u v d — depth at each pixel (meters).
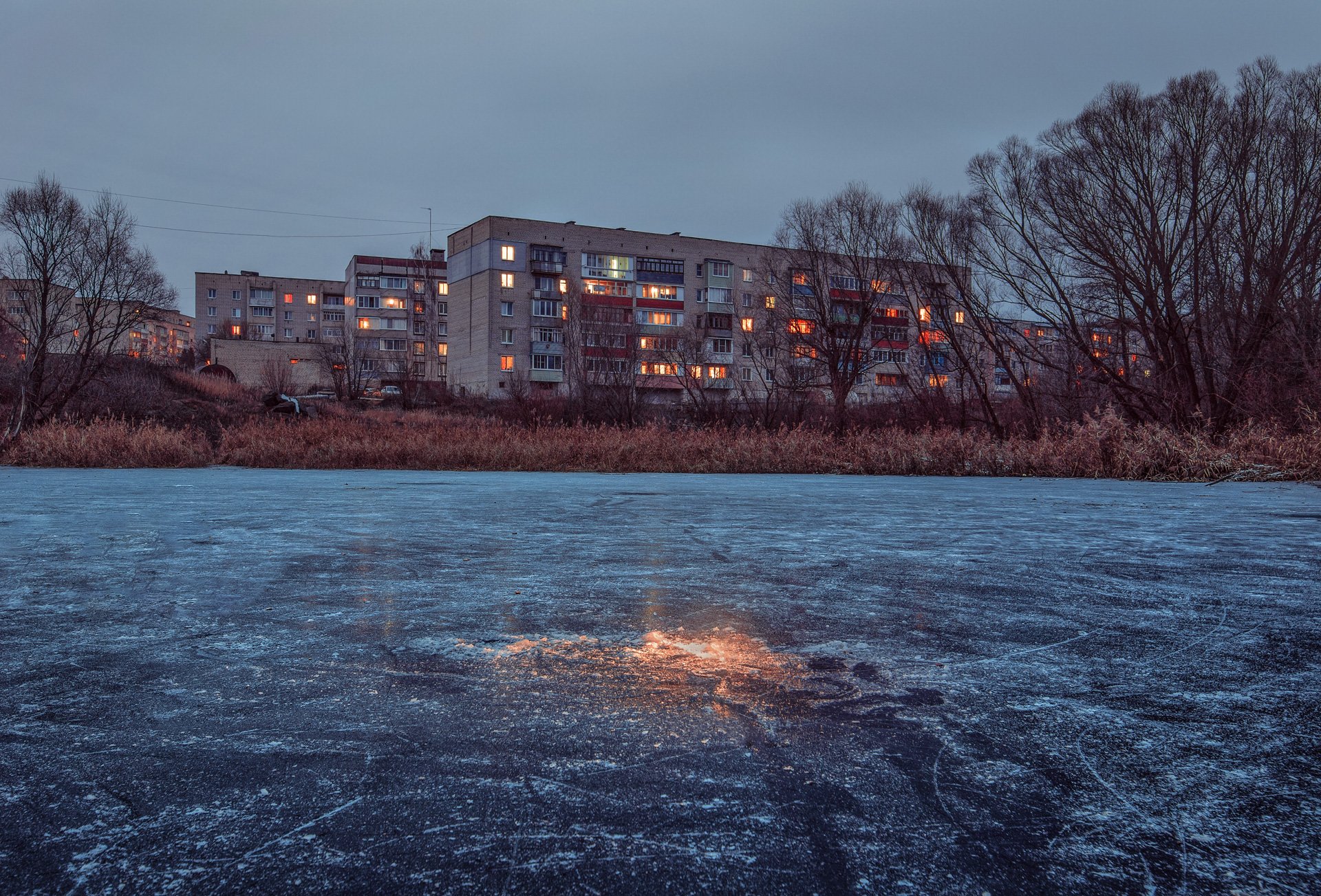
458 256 65.81
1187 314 19.61
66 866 1.07
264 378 49.75
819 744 1.50
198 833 1.16
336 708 1.69
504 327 60.78
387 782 1.33
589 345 48.62
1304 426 14.68
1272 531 5.19
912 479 13.32
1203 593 3.03
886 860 1.09
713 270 65.44
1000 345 22.45
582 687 1.85
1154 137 18.55
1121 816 1.22
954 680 1.91
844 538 4.74
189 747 1.48
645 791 1.30
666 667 2.01
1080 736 1.55
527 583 3.20
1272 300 17.52
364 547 4.24
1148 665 2.05
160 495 7.99
